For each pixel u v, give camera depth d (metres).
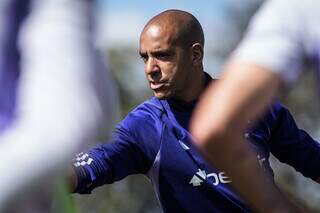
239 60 5.83
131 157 12.79
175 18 12.81
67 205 5.52
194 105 12.77
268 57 5.79
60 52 4.80
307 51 5.91
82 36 4.85
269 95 5.76
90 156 12.15
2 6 4.94
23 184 4.60
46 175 4.64
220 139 5.75
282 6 5.95
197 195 12.75
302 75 6.02
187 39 12.78
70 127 4.69
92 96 4.80
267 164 12.88
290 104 89.75
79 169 11.86
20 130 4.70
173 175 12.80
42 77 4.78
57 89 4.75
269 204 6.14
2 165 4.59
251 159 5.98
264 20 5.98
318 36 5.86
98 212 91.44
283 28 5.88
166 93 12.75
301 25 5.88
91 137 4.77
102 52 5.04
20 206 4.67
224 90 5.77
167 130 12.77
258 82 5.73
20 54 4.95
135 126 12.83
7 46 4.95
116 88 5.22
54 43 4.81
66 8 4.86
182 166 12.70
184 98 12.77
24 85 4.84
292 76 5.86
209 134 5.74
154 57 12.77
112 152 12.45
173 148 12.73
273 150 13.31
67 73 4.78
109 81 5.01
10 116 4.90
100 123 4.82
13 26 4.95
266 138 12.84
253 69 5.75
